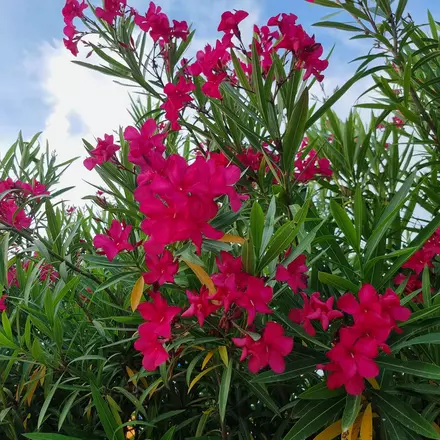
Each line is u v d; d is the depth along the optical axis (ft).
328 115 2.90
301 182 2.59
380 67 2.38
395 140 3.04
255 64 1.99
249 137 2.10
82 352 2.45
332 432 1.72
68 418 2.46
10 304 2.75
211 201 1.38
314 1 2.73
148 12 2.65
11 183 2.64
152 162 1.50
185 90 2.23
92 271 2.71
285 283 1.83
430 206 2.60
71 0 2.84
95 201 2.25
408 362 1.62
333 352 1.50
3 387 2.36
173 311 1.65
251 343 1.55
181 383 2.45
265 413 2.27
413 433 1.67
